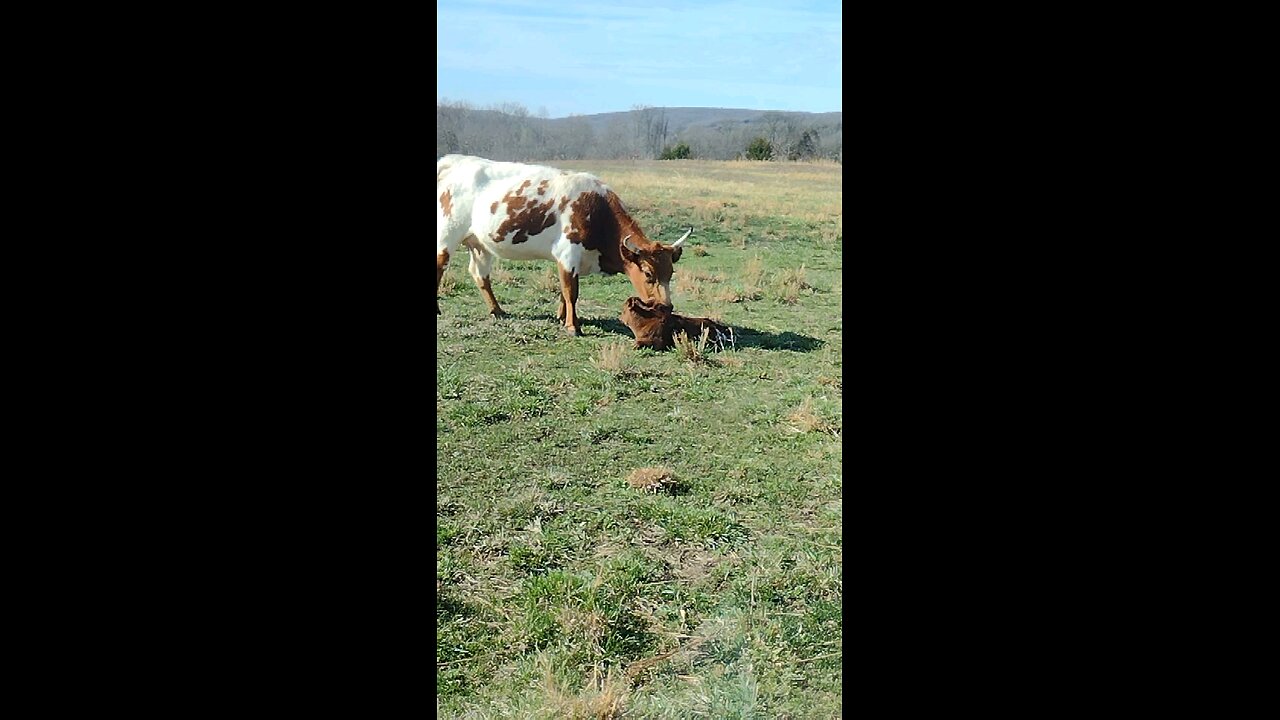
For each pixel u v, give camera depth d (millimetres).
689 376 7668
